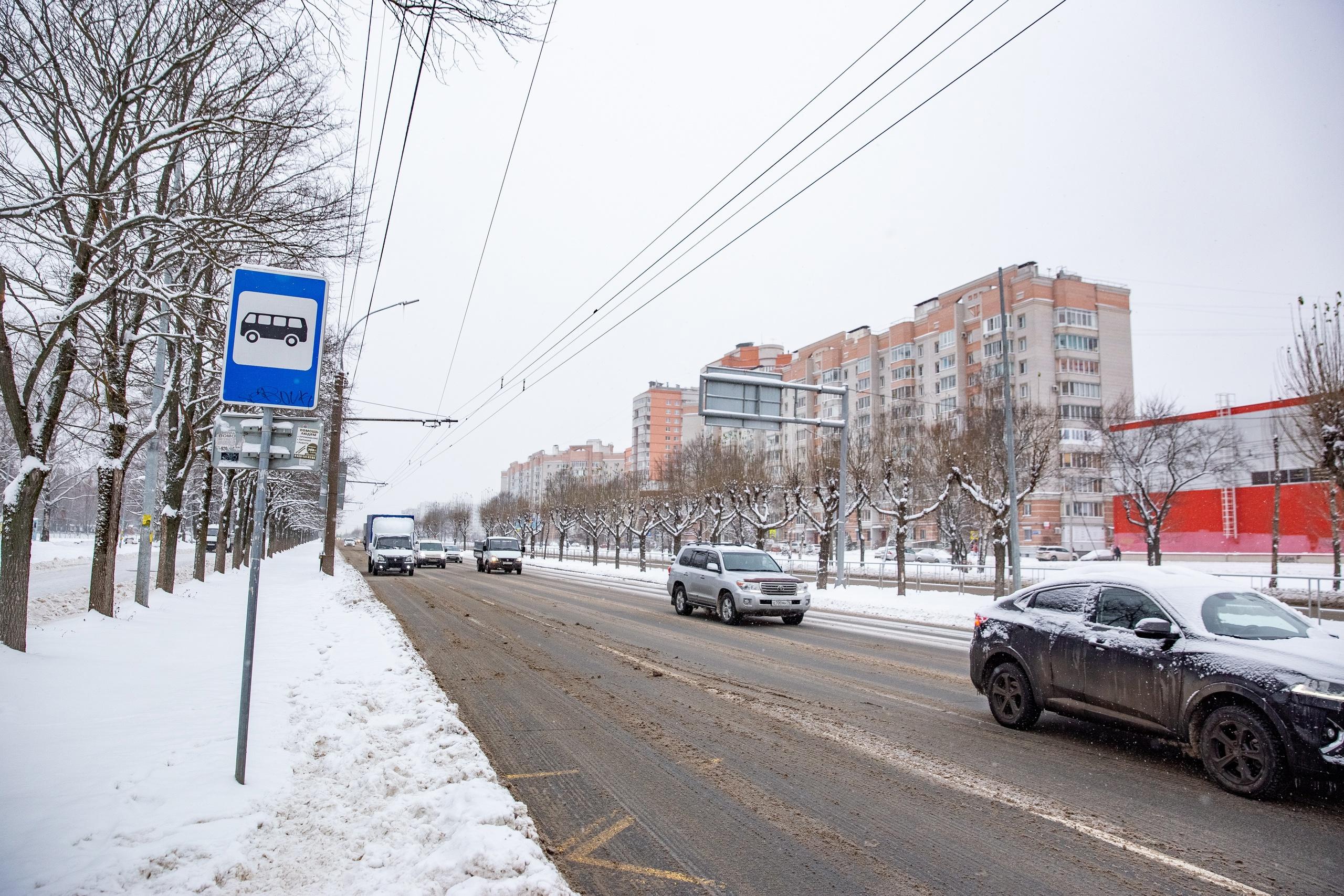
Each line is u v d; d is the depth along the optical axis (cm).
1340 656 541
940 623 1830
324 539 3147
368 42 688
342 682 844
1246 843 456
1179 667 600
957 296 6806
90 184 871
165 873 366
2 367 841
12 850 377
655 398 11850
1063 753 655
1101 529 5872
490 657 1141
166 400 1370
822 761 622
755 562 1803
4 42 794
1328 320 1310
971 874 412
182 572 2767
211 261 948
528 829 442
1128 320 6334
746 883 400
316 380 502
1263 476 3800
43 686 705
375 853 400
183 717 647
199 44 862
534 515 7956
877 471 3241
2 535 830
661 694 880
